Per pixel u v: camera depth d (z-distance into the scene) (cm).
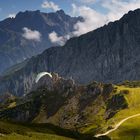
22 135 13650
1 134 12644
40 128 18688
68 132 19275
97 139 19675
